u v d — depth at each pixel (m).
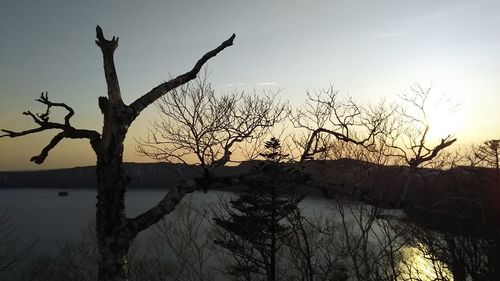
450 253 10.43
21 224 51.00
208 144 7.75
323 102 11.13
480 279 10.12
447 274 11.48
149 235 27.30
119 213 5.03
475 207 9.01
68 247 23.75
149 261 21.84
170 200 5.26
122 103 5.21
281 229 17.20
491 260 9.93
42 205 84.44
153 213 5.15
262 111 9.25
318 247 12.52
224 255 24.27
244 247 20.28
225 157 7.44
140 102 5.39
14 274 21.30
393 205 6.61
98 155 5.14
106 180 5.06
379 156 9.95
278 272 18.73
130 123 5.25
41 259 23.14
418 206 7.14
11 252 21.09
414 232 10.11
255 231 18.52
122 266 4.95
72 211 71.94
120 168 5.12
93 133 5.40
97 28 5.04
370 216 9.75
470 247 10.03
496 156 10.55
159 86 5.72
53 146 5.22
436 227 9.58
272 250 18.73
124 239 4.95
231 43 6.46
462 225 9.22
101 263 4.94
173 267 20.61
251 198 17.89
